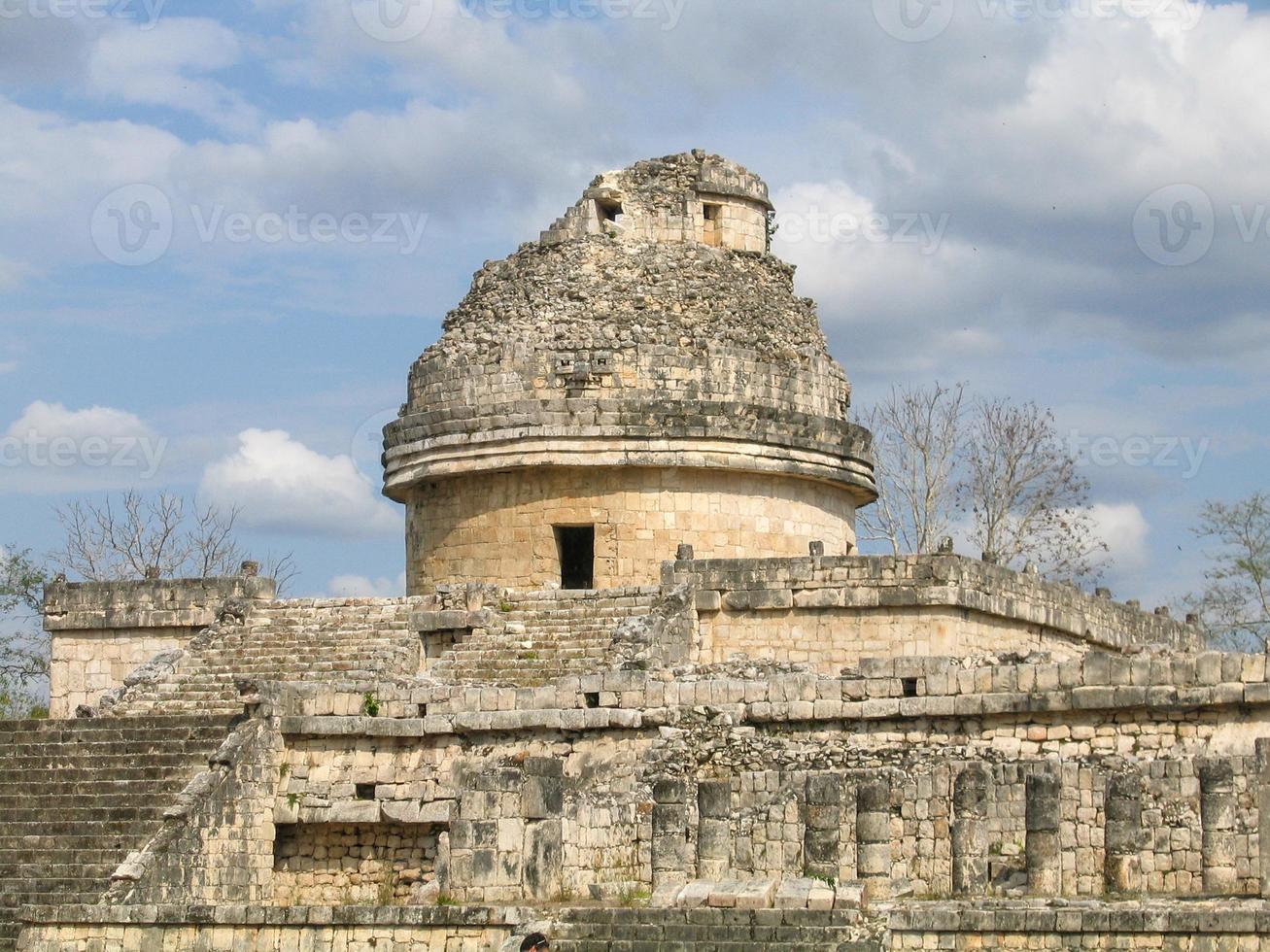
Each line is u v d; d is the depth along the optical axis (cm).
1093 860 3897
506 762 4550
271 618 5409
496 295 5894
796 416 5756
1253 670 4203
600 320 5741
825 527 5900
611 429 5584
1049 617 5597
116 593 5716
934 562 5150
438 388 5831
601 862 4144
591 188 5941
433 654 5244
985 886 3825
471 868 4041
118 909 4041
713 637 5253
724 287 5850
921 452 7650
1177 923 3406
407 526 5972
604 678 4628
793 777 4178
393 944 3841
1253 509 8044
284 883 4641
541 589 5509
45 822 4541
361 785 4662
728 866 3994
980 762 4166
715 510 5656
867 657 5131
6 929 4162
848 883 3816
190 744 4719
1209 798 3769
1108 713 4312
